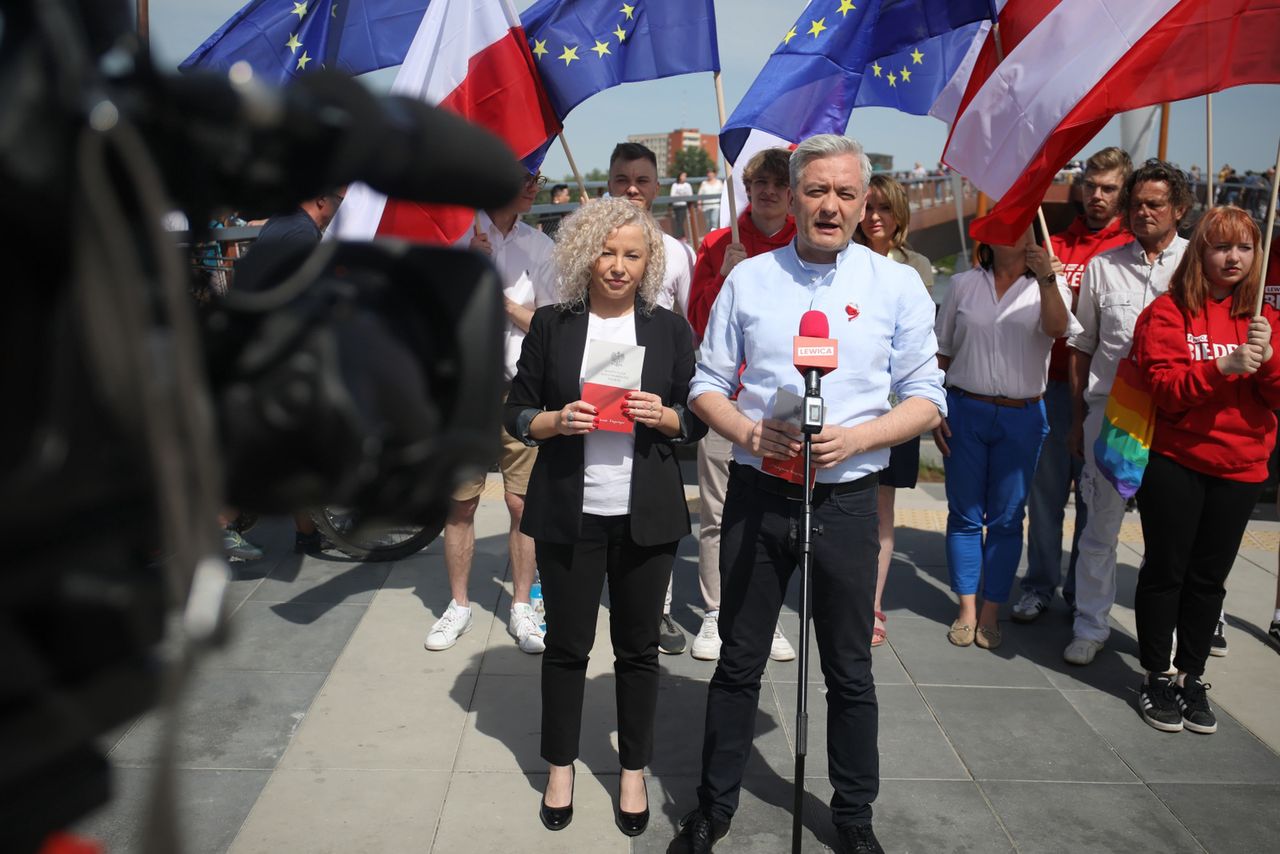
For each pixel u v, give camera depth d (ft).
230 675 13.28
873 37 13.87
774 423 9.19
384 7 15.60
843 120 13.93
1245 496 12.15
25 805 2.69
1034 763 11.76
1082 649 14.24
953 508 14.79
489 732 12.10
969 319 14.25
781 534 9.66
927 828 10.49
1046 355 14.25
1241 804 11.03
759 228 14.26
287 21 15.62
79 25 2.53
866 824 10.02
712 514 14.02
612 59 14.10
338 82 2.87
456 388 3.25
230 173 2.77
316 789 10.83
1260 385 11.90
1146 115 21.13
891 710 12.94
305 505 3.03
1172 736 12.45
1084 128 12.76
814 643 14.80
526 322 14.11
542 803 10.66
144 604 2.55
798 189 9.50
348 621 15.05
